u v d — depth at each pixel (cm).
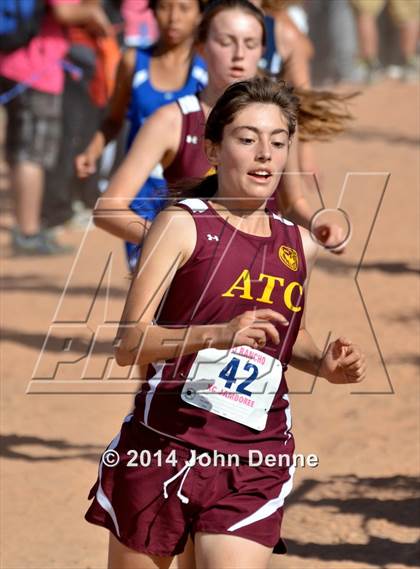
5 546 1401
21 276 2769
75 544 1411
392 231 2864
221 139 1012
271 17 1716
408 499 1475
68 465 1631
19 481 1578
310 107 1437
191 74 1730
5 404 1877
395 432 1700
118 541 998
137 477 987
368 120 4359
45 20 2975
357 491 1510
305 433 1720
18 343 2191
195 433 982
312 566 1311
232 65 1387
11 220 3453
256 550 958
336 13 5278
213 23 1390
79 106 3073
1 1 2955
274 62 1716
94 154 1842
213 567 952
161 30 1722
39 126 3016
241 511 967
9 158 3039
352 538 1380
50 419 1812
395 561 1315
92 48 3053
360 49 5272
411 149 3812
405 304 2300
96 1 3003
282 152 1015
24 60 2986
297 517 1445
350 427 1731
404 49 5394
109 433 1756
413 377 1908
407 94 4869
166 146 1398
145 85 1736
